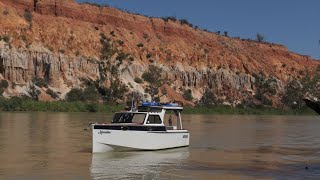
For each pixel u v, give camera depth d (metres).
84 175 19.22
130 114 27.81
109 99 110.88
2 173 19.28
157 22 161.50
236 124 63.03
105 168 21.08
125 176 19.20
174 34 161.75
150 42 148.38
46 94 103.62
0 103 83.56
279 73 175.75
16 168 20.52
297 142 36.38
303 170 21.69
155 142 27.62
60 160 23.12
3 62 105.06
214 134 42.66
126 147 26.44
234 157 26.02
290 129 54.53
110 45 129.25
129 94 115.06
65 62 115.50
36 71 110.25
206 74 148.75
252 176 19.89
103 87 115.38
